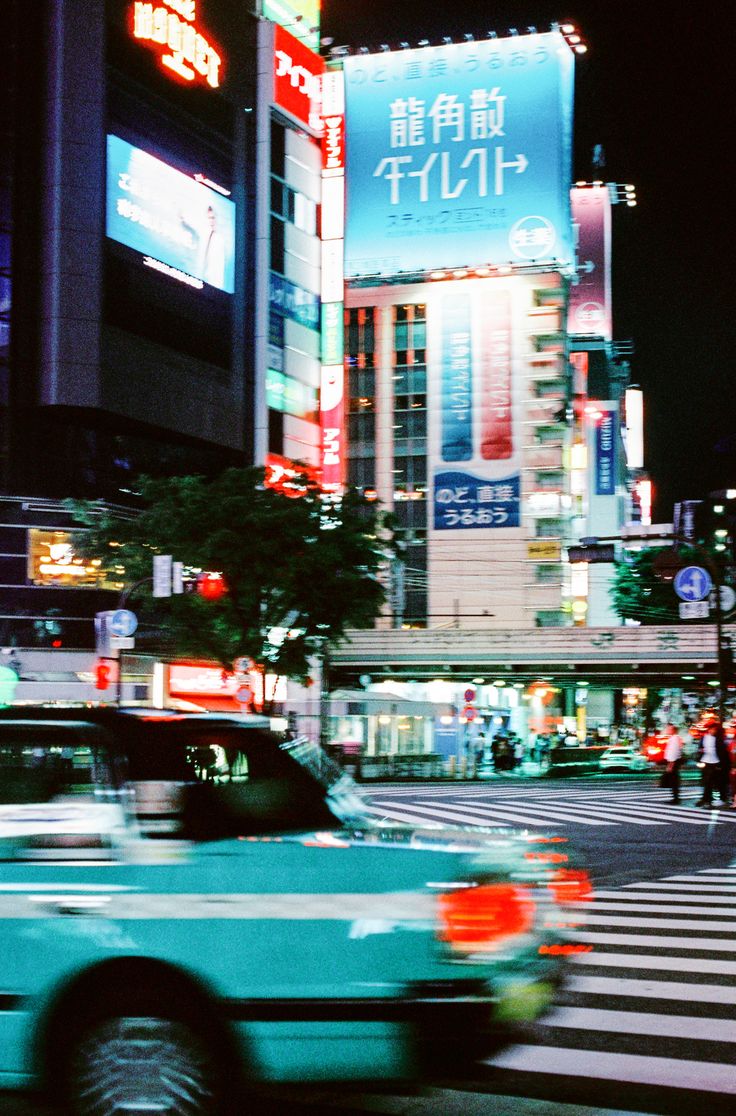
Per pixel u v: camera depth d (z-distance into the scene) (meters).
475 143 70.31
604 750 55.31
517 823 22.19
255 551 31.16
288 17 56.50
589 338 93.81
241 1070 4.64
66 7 42.81
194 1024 4.63
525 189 69.69
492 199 70.06
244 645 32.62
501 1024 4.68
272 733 5.44
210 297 48.69
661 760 48.88
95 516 36.53
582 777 48.72
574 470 79.44
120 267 43.56
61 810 4.94
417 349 71.38
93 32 43.09
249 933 4.64
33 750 5.07
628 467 112.88
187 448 47.84
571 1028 7.00
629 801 28.86
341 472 56.25
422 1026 4.54
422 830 5.42
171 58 46.88
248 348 51.69
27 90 42.47
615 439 87.19
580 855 16.50
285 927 4.65
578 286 94.75
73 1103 4.69
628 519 109.62
